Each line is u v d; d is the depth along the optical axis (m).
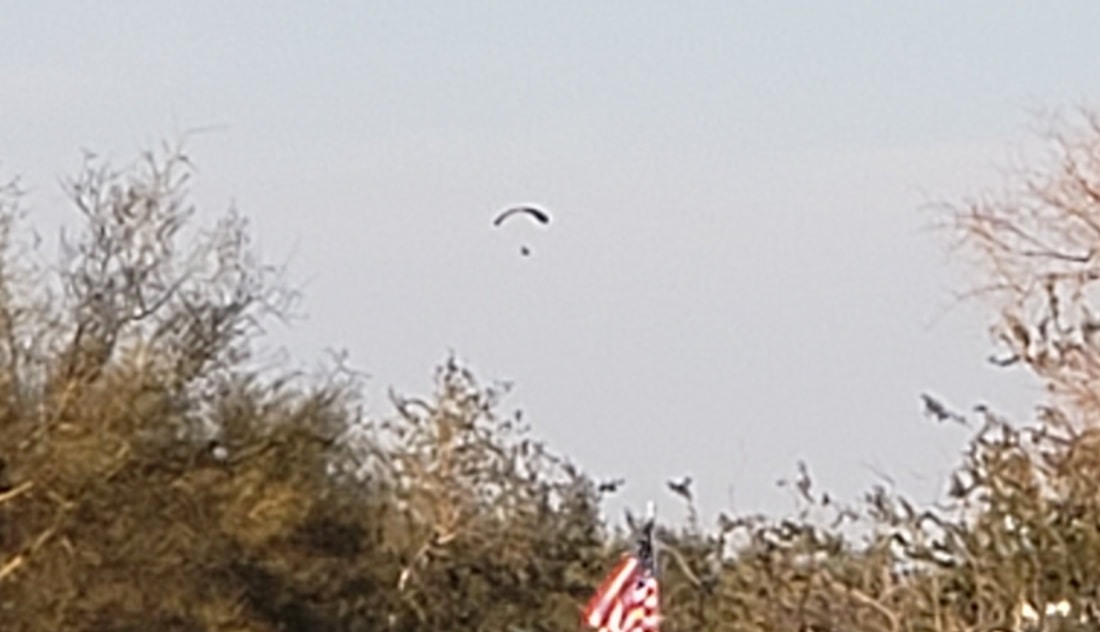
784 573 42.41
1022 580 36.56
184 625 36.03
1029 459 36.78
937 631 38.25
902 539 39.56
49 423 34.47
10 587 34.16
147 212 35.91
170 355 35.94
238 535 36.97
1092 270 30.88
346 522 40.44
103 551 34.97
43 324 34.78
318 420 38.53
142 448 35.41
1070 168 30.95
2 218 35.97
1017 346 31.41
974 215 37.03
